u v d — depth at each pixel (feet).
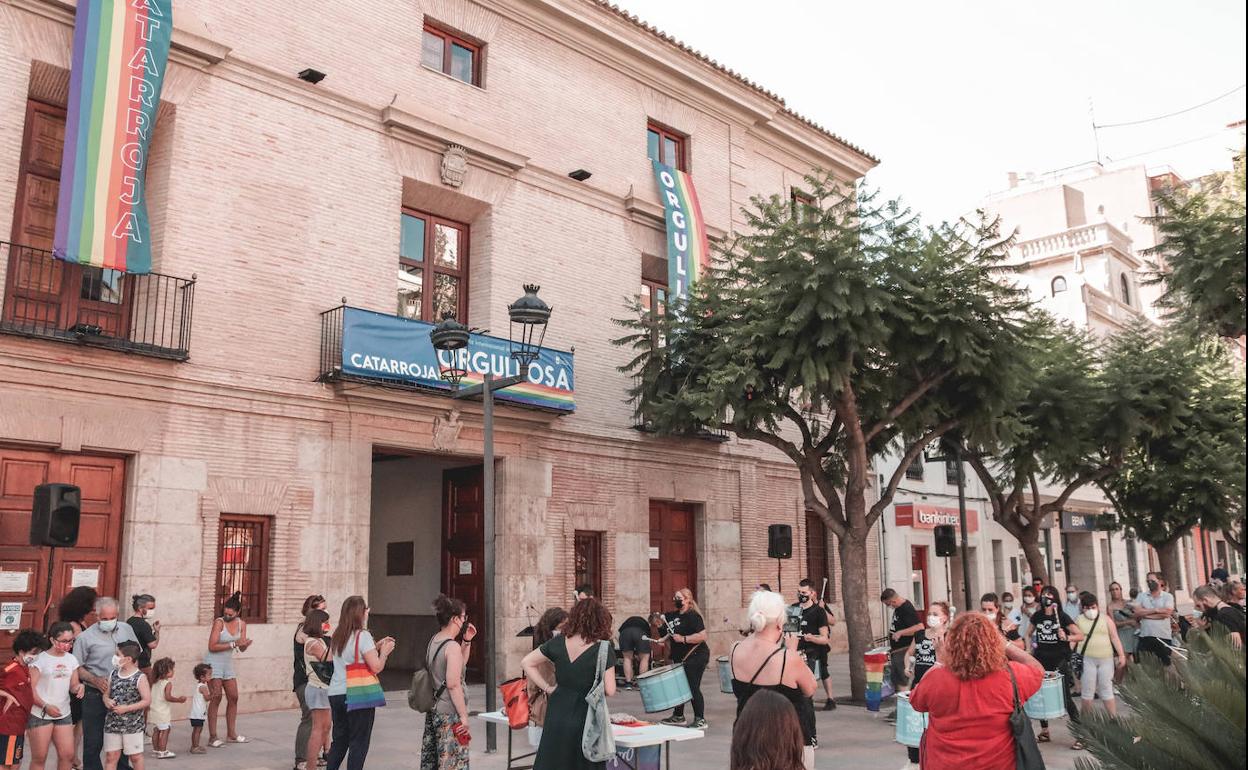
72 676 27.45
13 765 26.48
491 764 32.83
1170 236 38.19
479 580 57.47
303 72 49.11
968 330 46.75
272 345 46.65
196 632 42.19
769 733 12.07
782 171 79.00
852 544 49.65
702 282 55.26
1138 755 15.62
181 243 44.21
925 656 34.60
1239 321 35.06
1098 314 117.50
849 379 48.60
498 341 53.98
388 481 65.62
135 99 42.55
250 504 44.80
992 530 97.86
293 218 48.34
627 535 61.57
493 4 59.11
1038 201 146.41
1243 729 14.43
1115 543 122.21
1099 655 38.06
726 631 67.05
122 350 40.93
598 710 20.74
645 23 65.87
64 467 40.50
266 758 33.47
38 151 42.98
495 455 55.52
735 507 69.77
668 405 53.31
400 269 54.39
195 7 46.26
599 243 62.95
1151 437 72.84
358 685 26.96
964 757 16.94
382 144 52.75
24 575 39.01
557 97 62.23
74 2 42.19
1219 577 97.04
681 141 71.26
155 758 33.30
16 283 41.29
